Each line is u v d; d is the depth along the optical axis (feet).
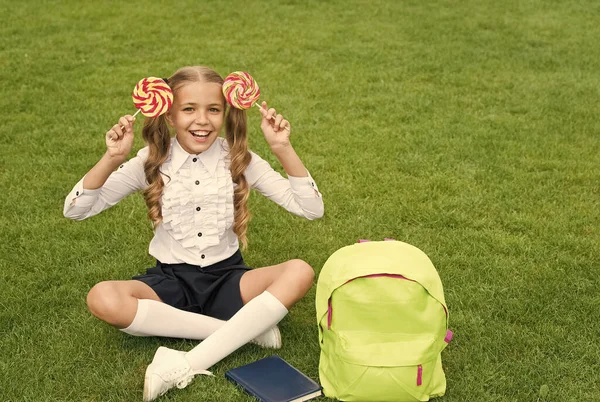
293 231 14.29
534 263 13.08
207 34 28.84
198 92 10.19
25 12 31.04
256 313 10.07
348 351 9.27
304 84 23.34
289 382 9.70
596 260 13.20
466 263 13.00
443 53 26.66
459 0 34.40
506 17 31.58
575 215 14.90
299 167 10.48
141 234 14.10
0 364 10.16
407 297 9.27
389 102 21.81
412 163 17.43
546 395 9.63
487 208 15.26
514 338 10.84
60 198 15.56
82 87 22.74
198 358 9.80
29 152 17.94
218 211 10.68
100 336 10.80
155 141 10.52
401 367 9.18
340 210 15.17
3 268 12.84
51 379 9.95
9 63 24.76
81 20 30.19
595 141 18.93
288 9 32.58
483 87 23.18
